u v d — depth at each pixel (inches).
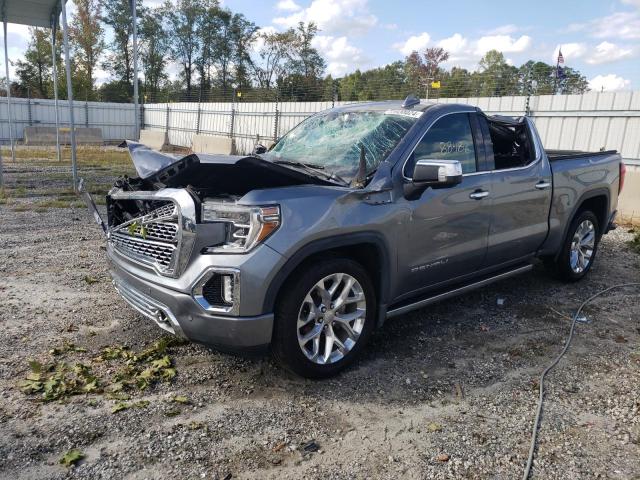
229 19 2330.2
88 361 149.9
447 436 120.6
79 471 104.6
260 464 108.7
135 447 112.6
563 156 226.8
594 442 119.3
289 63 2164.1
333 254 143.2
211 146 1054.4
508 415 130.1
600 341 176.2
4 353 153.0
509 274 203.6
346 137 177.9
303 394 137.0
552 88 569.9
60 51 2150.6
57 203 396.2
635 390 143.3
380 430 122.4
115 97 2192.4
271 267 126.6
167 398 132.3
